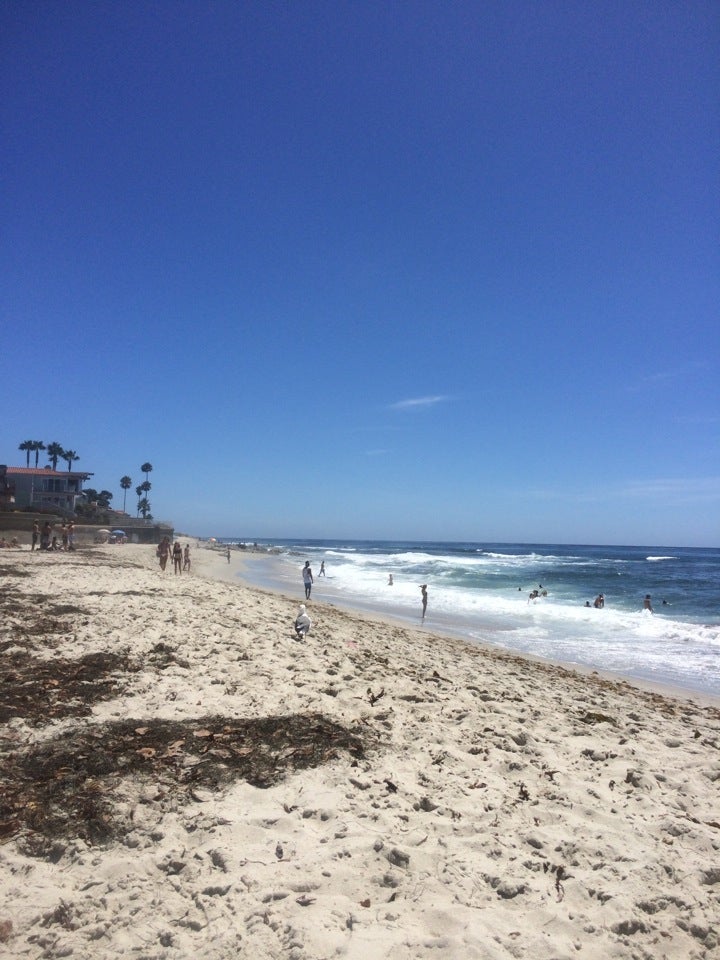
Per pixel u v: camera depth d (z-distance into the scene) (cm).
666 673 1514
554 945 338
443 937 338
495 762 622
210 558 6175
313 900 363
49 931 327
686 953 348
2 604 1348
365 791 527
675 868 432
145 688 754
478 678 1079
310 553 9862
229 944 319
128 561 3653
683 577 4928
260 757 575
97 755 541
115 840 418
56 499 7162
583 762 662
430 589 3697
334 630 1524
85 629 1112
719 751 768
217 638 1138
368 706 777
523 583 4256
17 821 429
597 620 2397
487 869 412
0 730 583
